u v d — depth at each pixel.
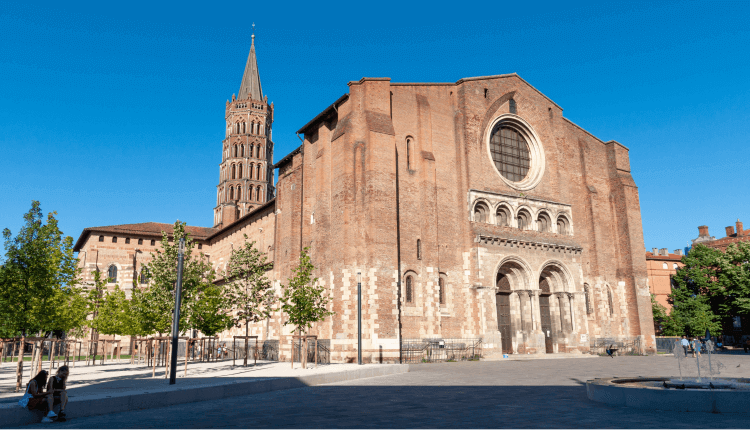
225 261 76.62
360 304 33.56
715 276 69.00
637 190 54.53
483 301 41.31
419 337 38.97
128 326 45.62
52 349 33.06
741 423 12.20
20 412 13.82
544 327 46.72
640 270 52.28
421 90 44.72
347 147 40.16
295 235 47.12
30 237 24.34
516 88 49.75
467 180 43.75
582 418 13.22
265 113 110.75
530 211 47.19
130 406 16.36
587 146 54.19
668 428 11.64
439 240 42.12
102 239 79.56
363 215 38.56
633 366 32.19
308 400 18.05
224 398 19.45
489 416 13.77
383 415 14.24
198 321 40.78
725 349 65.25
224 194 104.56
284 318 47.62
